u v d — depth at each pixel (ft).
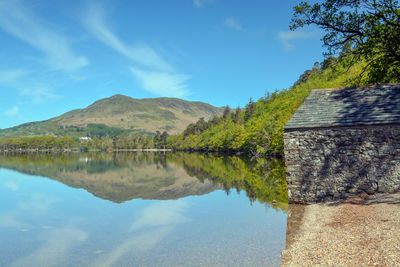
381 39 58.13
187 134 595.06
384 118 41.52
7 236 39.60
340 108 47.11
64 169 168.35
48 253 32.30
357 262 21.70
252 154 246.88
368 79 72.64
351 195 42.73
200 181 98.63
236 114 447.83
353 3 60.70
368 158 42.09
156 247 32.71
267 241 32.04
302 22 66.23
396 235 25.20
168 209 55.42
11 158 337.31
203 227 40.55
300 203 45.75
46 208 59.21
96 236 38.70
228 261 26.84
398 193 39.40
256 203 55.06
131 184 98.07
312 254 25.48
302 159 45.68
